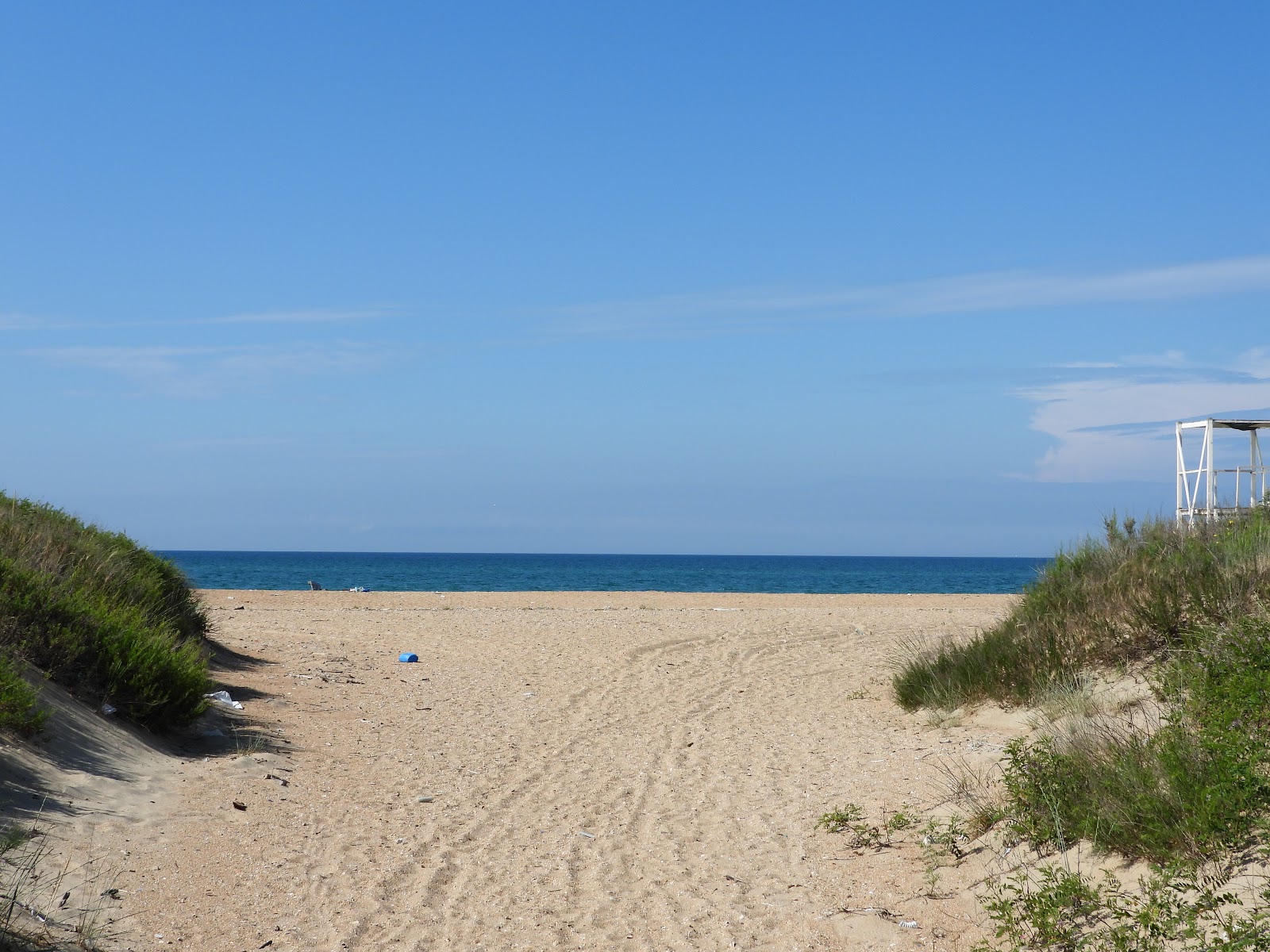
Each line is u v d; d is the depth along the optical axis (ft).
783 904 17.72
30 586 29.78
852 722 34.55
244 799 23.58
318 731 32.14
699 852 20.74
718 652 52.70
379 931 16.46
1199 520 39.83
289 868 19.13
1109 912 14.85
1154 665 28.27
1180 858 15.20
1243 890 13.98
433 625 66.03
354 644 55.11
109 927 15.51
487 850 20.83
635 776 27.37
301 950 15.53
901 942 15.83
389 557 649.61
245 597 99.09
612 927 16.81
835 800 24.20
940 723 32.09
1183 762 17.08
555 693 41.19
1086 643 31.63
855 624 65.62
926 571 330.34
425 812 23.57
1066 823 17.88
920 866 18.95
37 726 23.07
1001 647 34.24
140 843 19.44
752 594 114.62
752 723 34.94
